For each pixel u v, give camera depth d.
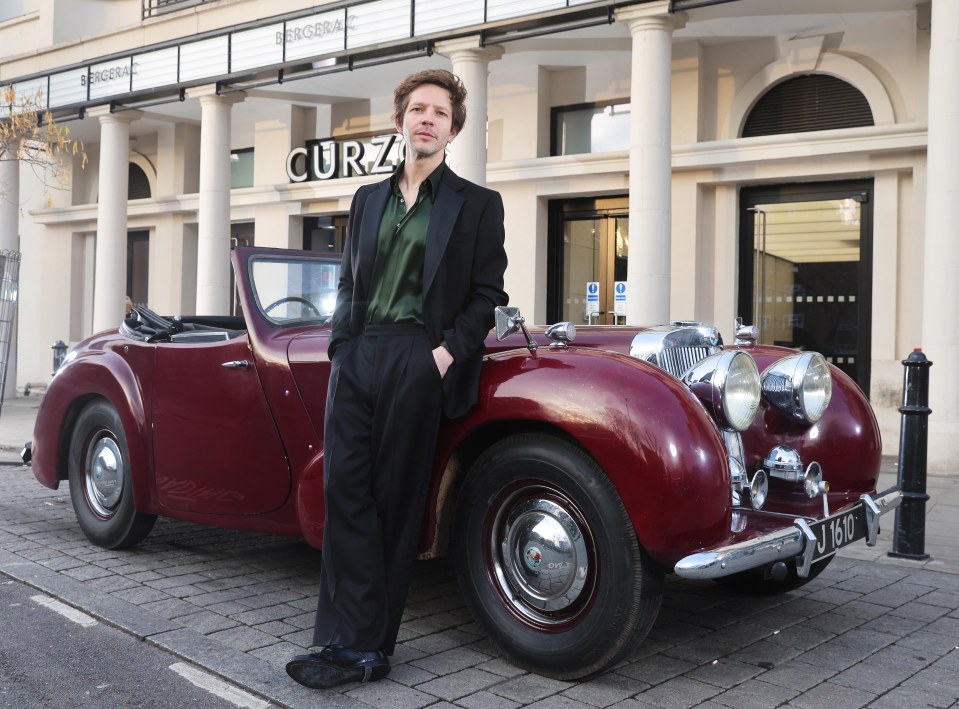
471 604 2.79
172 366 3.77
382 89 12.13
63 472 4.46
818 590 3.72
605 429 2.45
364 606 2.61
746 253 9.88
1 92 12.98
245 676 2.64
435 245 2.64
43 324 16.30
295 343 3.34
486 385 2.69
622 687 2.58
